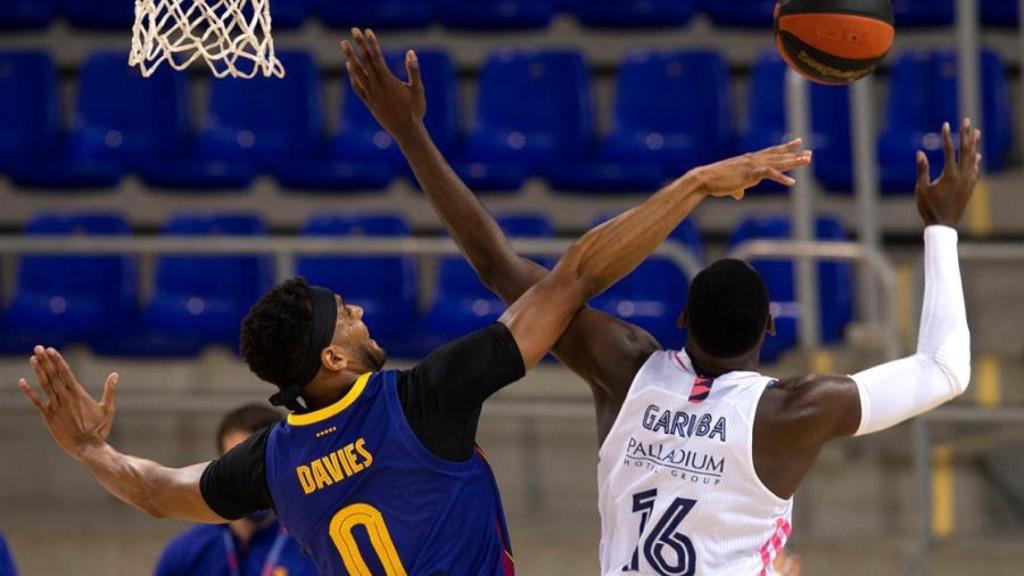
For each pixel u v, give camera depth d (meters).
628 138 22.34
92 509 17.08
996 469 15.33
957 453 15.41
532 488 16.59
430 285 21.02
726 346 7.42
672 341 18.73
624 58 22.88
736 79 23.56
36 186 21.67
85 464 8.05
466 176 21.11
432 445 7.33
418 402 7.34
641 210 7.45
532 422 16.62
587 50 23.94
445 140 22.47
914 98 21.86
